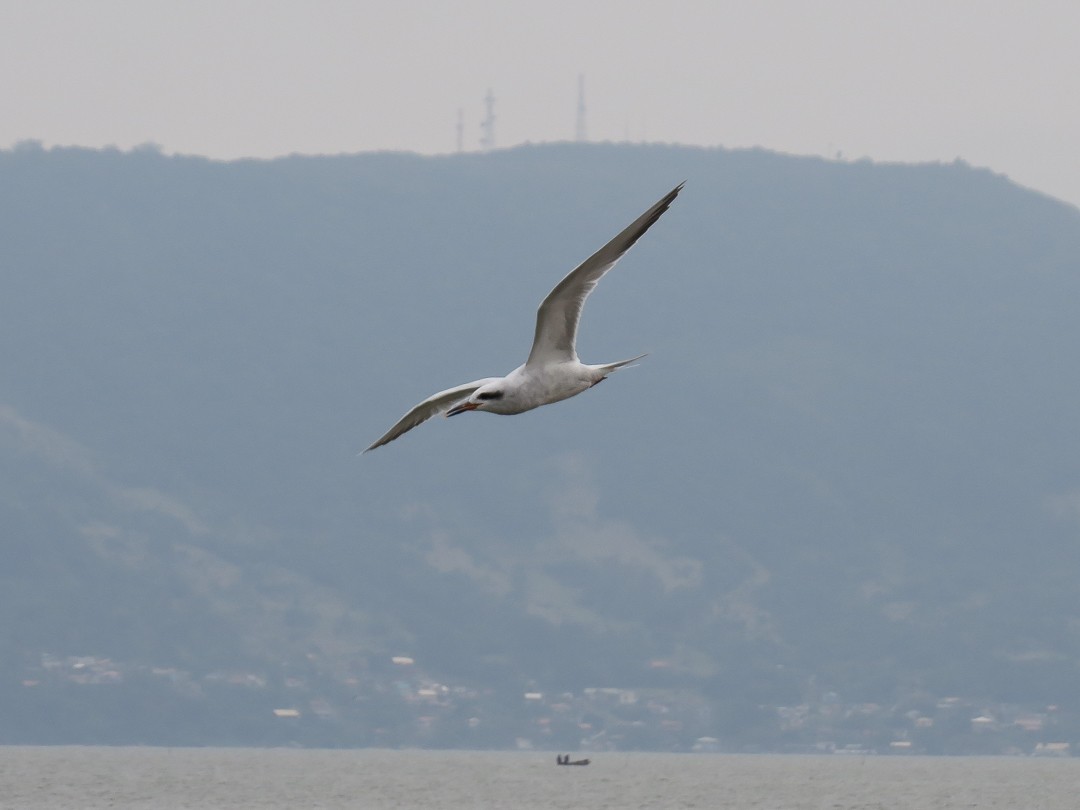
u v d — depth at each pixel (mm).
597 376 26375
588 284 25703
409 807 98812
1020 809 102875
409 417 27312
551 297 25750
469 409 26438
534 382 26266
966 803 107250
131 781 118438
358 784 118938
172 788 111812
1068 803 107688
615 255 25469
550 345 26234
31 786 111062
